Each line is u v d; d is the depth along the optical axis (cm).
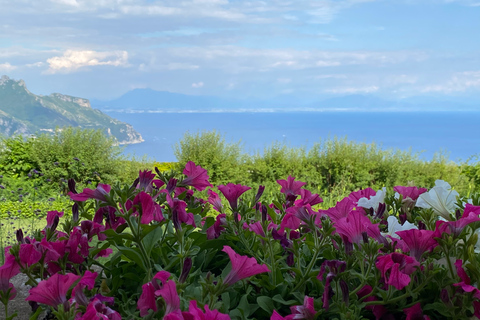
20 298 241
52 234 158
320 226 177
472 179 1072
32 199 862
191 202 198
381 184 1130
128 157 1138
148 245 147
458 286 133
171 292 110
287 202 200
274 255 166
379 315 139
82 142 1067
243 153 1181
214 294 118
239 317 135
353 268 148
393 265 122
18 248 136
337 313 135
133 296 153
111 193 138
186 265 127
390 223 158
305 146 1185
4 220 695
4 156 1041
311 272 144
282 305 145
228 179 1112
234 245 176
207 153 1137
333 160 1141
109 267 170
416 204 164
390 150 1165
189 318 103
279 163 1150
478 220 133
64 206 819
